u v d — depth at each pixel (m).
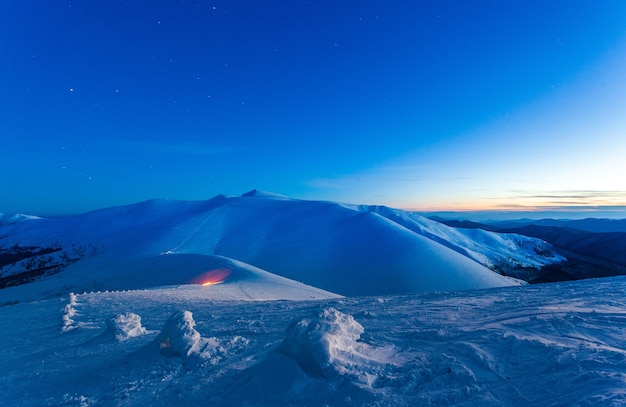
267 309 13.09
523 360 4.70
